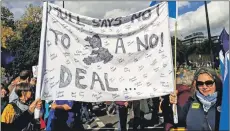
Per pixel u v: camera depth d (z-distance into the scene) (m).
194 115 1.84
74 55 1.59
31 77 1.94
